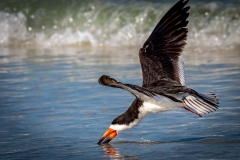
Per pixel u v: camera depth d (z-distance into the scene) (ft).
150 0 81.51
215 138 35.60
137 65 60.44
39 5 86.63
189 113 41.73
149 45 33.24
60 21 84.17
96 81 53.62
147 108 32.17
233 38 71.56
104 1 83.05
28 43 84.23
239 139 35.19
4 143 36.40
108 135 35.45
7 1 89.61
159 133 37.35
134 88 26.55
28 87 52.47
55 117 42.01
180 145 34.63
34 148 35.17
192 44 72.59
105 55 69.36
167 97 28.68
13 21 86.22
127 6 80.69
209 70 56.03
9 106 45.88
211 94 29.43
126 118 33.83
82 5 83.66
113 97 47.44
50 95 49.03
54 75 57.41
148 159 32.35
